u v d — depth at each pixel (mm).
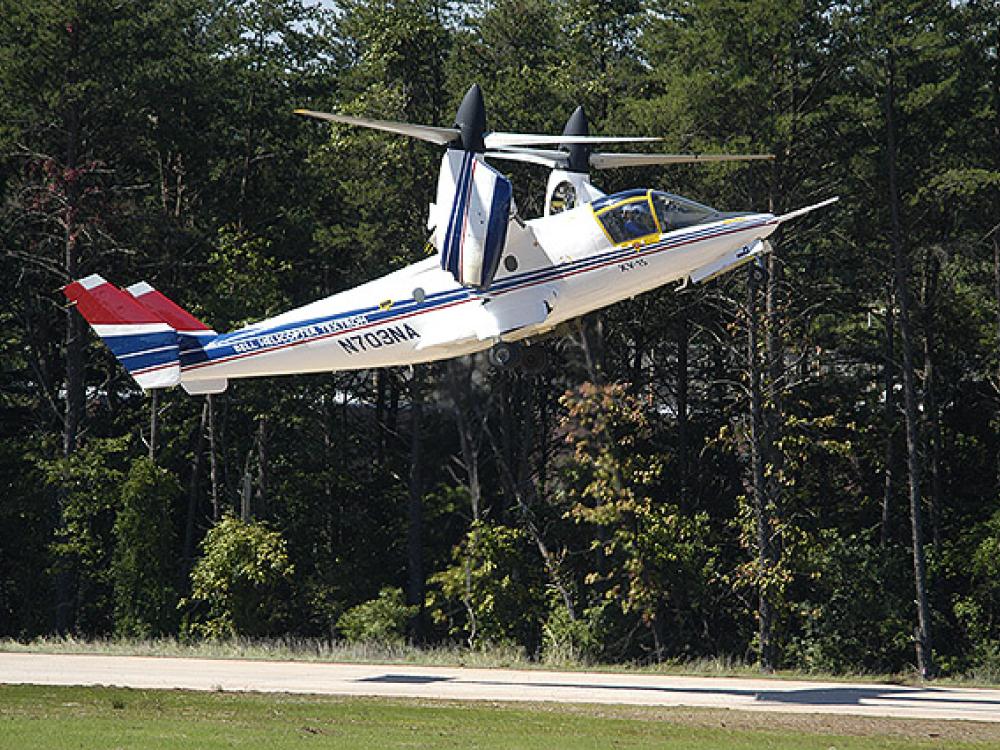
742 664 171875
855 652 175250
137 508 181250
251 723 70875
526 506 191250
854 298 198500
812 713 79000
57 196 187000
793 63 176250
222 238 197875
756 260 97125
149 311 101625
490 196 86375
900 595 182250
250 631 177000
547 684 94250
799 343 175875
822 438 188000
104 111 196250
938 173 183875
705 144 177625
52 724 69000
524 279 92312
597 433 175875
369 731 68938
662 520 171000
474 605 182250
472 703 81500
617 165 98000
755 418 167750
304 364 98188
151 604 179625
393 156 195375
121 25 189875
